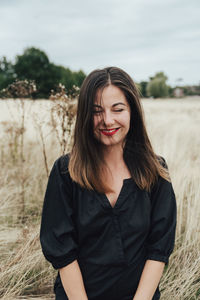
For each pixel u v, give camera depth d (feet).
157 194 4.40
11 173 11.26
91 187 3.96
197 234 7.54
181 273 6.51
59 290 4.44
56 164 4.25
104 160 4.22
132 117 4.36
